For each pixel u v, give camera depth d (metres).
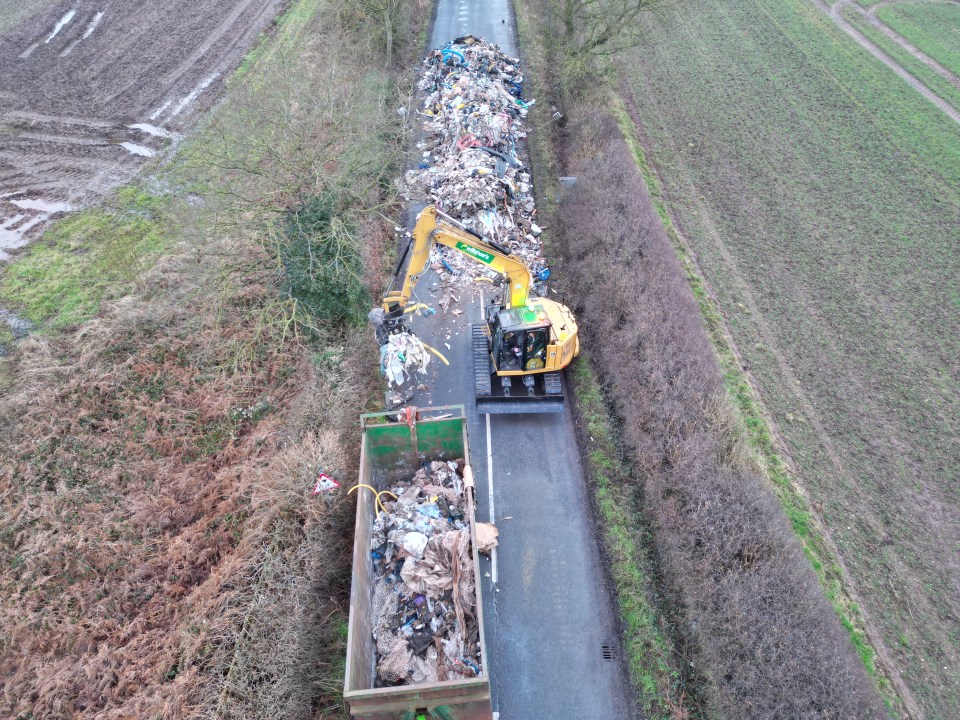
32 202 24.19
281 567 12.56
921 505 15.51
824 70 35.09
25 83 31.75
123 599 12.79
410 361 18.11
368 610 11.52
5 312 19.56
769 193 26.16
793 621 11.84
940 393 18.22
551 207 24.66
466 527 12.81
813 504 15.43
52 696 11.27
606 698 11.85
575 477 15.71
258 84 30.56
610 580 13.62
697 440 15.16
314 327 17.39
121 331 18.47
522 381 17.38
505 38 37.09
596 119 27.09
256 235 18.84
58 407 16.36
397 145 26.38
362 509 12.02
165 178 25.33
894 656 12.80
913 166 27.73
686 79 34.22
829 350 19.45
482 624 10.17
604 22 30.19
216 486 14.77
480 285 21.20
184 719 10.56
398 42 34.03
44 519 14.09
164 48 34.88
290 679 11.16
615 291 19.16
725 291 21.47
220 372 17.62
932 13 40.91
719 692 11.43
